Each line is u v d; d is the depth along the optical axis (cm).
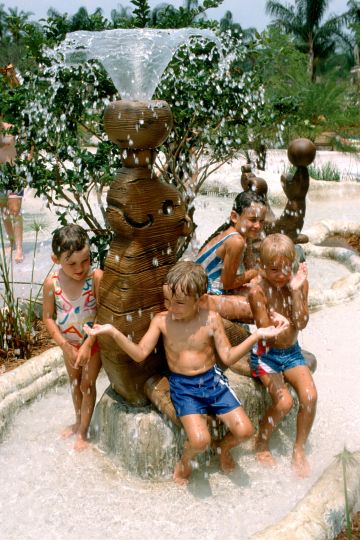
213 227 969
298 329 350
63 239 340
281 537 263
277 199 1176
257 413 363
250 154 1270
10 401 391
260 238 512
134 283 324
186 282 308
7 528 300
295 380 348
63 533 296
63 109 583
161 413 335
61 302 357
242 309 388
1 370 448
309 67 3875
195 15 653
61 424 390
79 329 361
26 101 568
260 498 319
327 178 1414
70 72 570
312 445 366
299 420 345
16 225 725
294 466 341
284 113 696
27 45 574
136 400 344
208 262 405
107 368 342
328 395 427
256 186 550
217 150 673
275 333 319
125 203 317
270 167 1567
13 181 605
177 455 334
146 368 341
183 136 614
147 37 370
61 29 602
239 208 394
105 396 357
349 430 383
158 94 601
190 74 598
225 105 624
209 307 328
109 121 315
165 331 325
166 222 330
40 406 412
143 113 309
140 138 311
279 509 311
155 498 319
